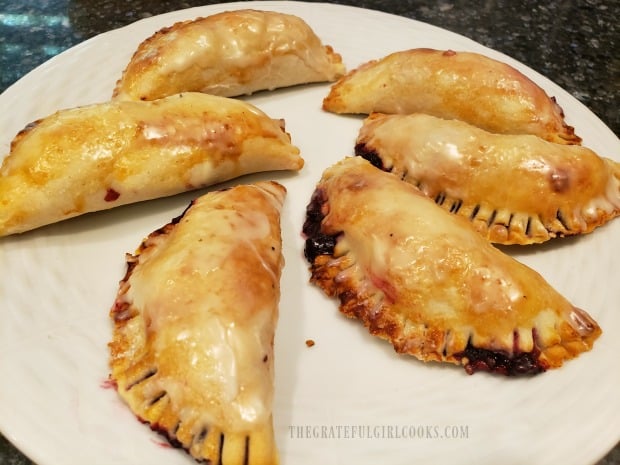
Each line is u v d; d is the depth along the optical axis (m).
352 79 0.31
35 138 0.24
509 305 0.20
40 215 0.23
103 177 0.24
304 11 0.36
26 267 0.23
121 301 0.21
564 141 0.28
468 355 0.21
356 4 0.42
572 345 0.21
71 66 0.31
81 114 0.25
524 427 0.19
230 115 0.26
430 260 0.21
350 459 0.18
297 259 0.24
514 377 0.20
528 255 0.25
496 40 0.40
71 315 0.21
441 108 0.30
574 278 0.24
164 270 0.20
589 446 0.19
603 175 0.26
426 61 0.30
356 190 0.24
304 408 0.20
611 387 0.20
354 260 0.23
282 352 0.21
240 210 0.23
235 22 0.30
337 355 0.21
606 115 0.35
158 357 0.19
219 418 0.18
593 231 0.25
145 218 0.25
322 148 0.29
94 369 0.20
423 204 0.23
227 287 0.19
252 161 0.27
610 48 0.40
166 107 0.26
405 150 0.27
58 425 0.18
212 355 0.18
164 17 0.35
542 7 0.44
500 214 0.25
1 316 0.21
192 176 0.26
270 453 0.18
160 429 0.18
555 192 0.25
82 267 0.23
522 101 0.28
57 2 0.40
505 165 0.25
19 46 0.36
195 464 0.18
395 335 0.21
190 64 0.29
